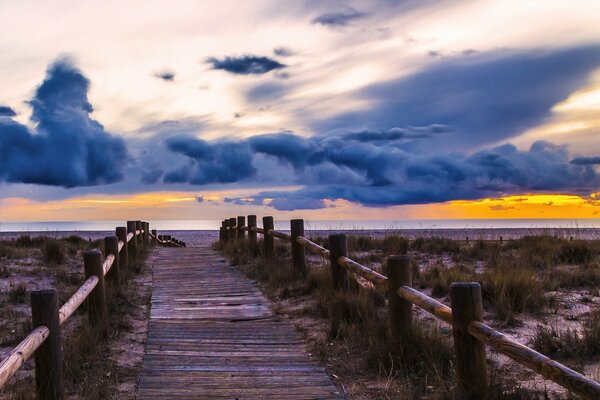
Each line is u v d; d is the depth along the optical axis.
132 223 14.38
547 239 13.34
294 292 9.35
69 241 17.61
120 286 9.28
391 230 25.52
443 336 6.13
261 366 5.75
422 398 4.70
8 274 10.36
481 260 12.22
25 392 4.75
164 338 6.84
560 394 4.57
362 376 5.43
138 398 4.83
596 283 8.65
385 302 7.95
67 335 6.79
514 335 6.44
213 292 9.96
